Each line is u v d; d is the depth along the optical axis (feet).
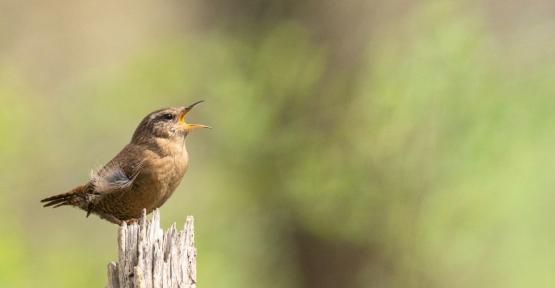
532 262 58.08
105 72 60.08
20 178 55.52
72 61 68.85
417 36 54.44
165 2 67.00
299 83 53.11
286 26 53.26
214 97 54.54
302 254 54.44
